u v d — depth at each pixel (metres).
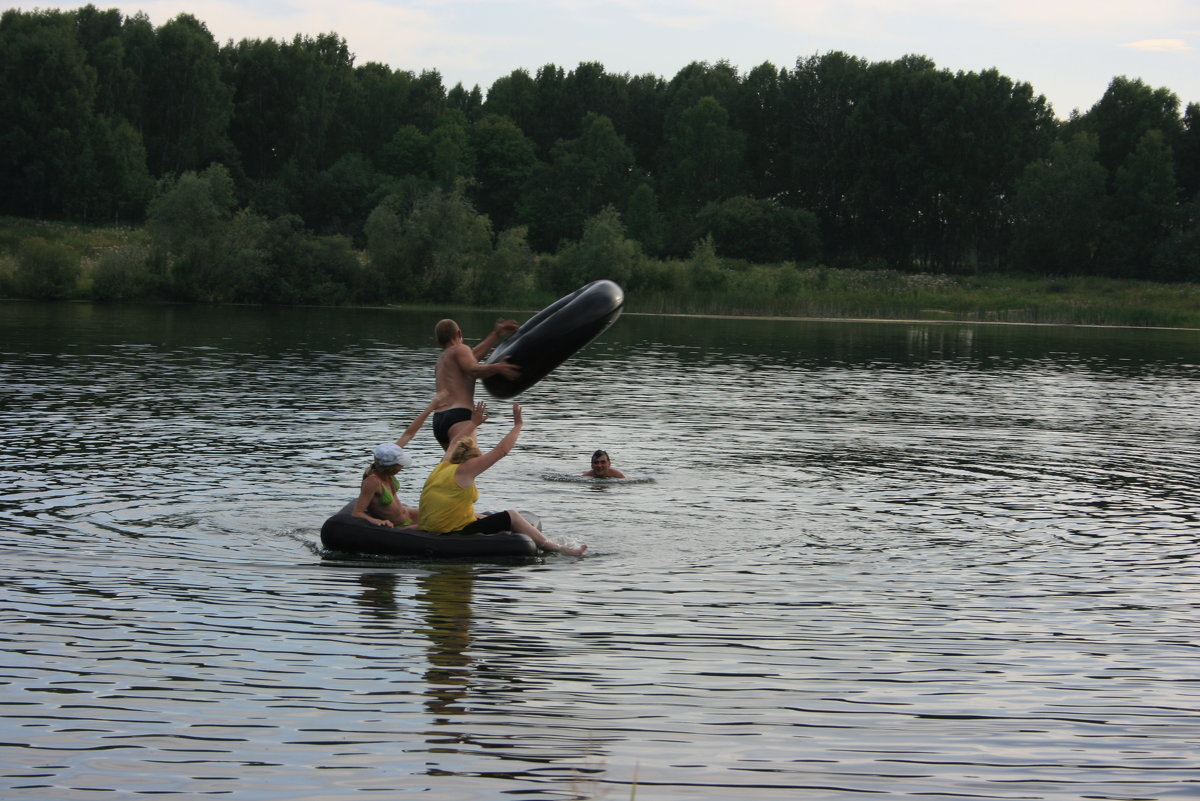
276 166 122.25
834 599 9.42
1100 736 6.48
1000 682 7.38
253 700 6.79
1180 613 9.12
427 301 68.00
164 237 62.53
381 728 6.41
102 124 102.38
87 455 15.44
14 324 41.47
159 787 5.61
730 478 15.22
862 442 18.81
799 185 124.94
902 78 109.00
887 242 110.62
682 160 121.38
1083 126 110.81
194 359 30.33
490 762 5.98
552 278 72.38
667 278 70.75
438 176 114.81
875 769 5.99
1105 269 97.62
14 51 100.06
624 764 6.00
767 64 131.38
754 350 39.84
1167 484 15.38
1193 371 35.03
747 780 5.83
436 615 8.70
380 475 11.05
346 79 132.00
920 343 46.16
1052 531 12.30
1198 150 108.38
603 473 14.98
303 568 10.09
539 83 140.00
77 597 8.96
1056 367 35.94
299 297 64.56
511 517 11.02
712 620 8.72
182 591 9.23
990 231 109.06
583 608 9.00
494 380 11.81
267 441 17.09
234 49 129.00
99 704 6.68
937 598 9.50
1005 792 5.75
